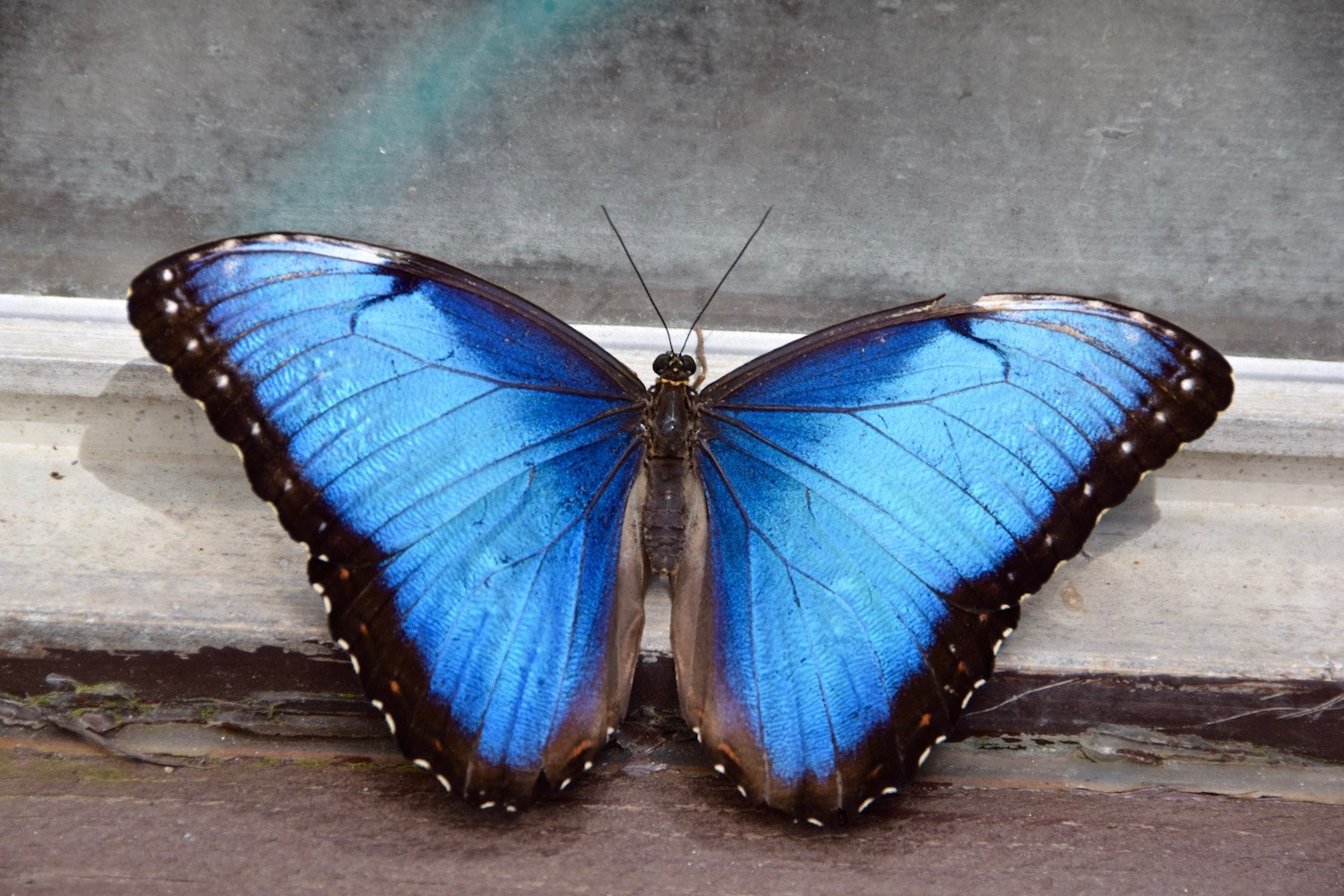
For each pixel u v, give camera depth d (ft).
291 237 1.40
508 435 1.43
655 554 1.44
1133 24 1.45
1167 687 1.46
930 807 1.43
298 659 1.45
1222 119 1.47
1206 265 1.50
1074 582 1.49
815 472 1.44
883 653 1.42
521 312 1.44
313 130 1.48
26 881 1.37
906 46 1.46
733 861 1.39
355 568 1.41
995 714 1.47
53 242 1.49
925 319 1.43
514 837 1.40
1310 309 1.50
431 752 1.40
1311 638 1.47
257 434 1.40
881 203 1.49
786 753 1.41
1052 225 1.50
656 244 1.51
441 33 1.46
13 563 1.47
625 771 1.44
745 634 1.43
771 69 1.47
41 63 1.45
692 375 1.48
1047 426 1.42
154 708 1.46
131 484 1.50
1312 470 1.50
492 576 1.42
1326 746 1.47
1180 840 1.42
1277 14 1.44
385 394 1.41
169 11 1.45
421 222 1.50
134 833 1.39
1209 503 1.52
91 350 1.48
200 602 1.46
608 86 1.47
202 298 1.39
